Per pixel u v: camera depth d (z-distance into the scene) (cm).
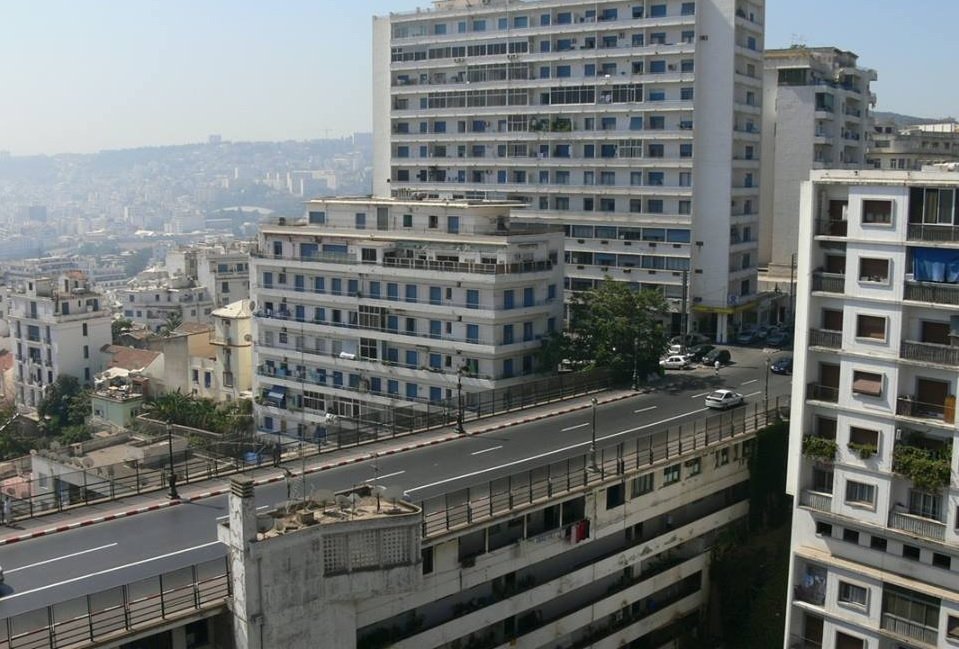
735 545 6444
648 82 11212
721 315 11131
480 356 8669
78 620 3641
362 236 9381
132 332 15700
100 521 4894
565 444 6419
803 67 12988
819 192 5116
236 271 19712
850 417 5091
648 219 11350
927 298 4762
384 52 13375
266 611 3956
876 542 5106
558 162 11862
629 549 5772
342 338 9662
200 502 5200
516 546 5084
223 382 11769
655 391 8231
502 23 12244
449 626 4778
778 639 6038
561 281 9138
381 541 4266
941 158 16000
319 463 5922
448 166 12675
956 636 4822
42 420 12531
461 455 6138
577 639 5606
